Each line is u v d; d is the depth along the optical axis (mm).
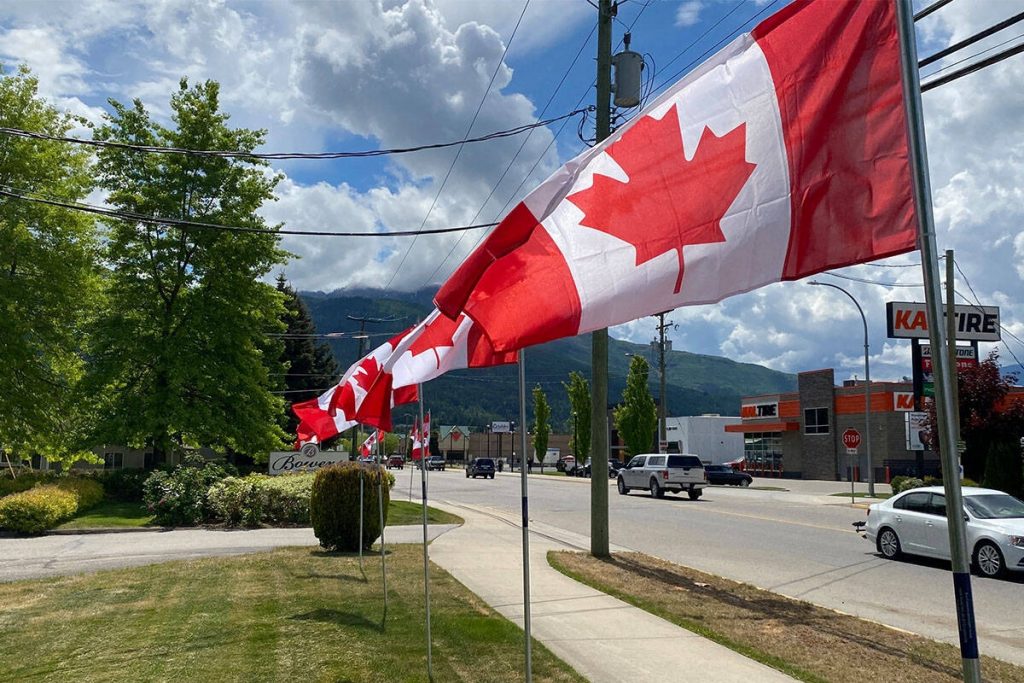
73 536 18969
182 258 28844
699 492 33344
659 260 4152
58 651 7488
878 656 7578
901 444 50094
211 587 10898
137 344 27625
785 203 3857
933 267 3238
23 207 26453
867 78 3752
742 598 10633
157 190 27844
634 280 4195
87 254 27656
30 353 26609
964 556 2998
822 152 3803
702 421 73875
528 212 4469
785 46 4031
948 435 3078
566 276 4375
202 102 28875
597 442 14594
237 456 44844
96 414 27922
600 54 15250
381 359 9641
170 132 28656
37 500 19484
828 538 18531
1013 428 28281
